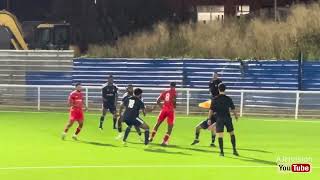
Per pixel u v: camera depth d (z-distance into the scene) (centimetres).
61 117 7612
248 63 9556
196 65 9819
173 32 11906
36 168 3772
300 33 10681
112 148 4769
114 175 3531
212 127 4869
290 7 12538
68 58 10375
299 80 9319
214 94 5706
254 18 12156
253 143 5222
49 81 10425
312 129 6444
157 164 3956
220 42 11044
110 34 13500
